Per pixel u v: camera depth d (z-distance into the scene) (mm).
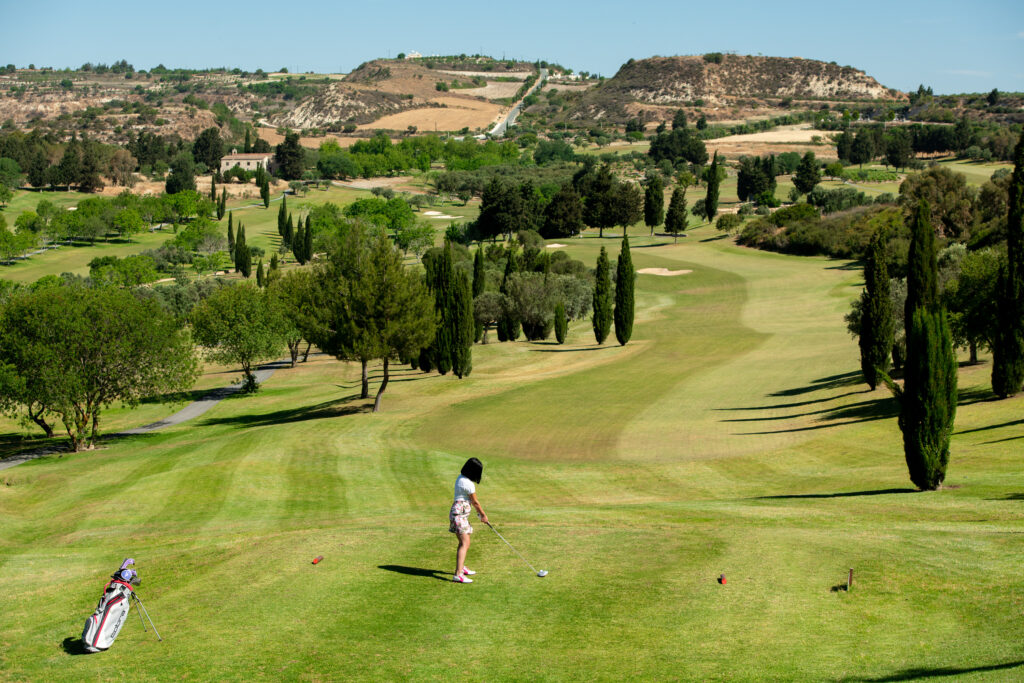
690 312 96000
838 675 10492
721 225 150375
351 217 192250
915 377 22797
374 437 42125
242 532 22125
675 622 12711
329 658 11758
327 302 54438
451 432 43000
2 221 175625
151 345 50969
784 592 13844
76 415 49969
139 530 24016
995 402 35531
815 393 47844
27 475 37250
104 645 12469
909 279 35656
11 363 48156
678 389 53906
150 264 156500
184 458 38094
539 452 37281
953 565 14539
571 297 90438
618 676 10852
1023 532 16344
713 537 17484
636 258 134875
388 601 14047
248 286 73688
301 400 63531
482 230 164000
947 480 24188
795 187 189000
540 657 11586
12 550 22344
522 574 15273
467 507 15016
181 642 12625
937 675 10125
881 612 12766
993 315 39312
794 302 95938
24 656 12484
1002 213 98062
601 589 14320
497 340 86062
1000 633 11398
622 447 37500
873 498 22547
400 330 49625
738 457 33219
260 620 13406
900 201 123812
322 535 18953
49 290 49969
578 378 59750
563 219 165500
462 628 12750
